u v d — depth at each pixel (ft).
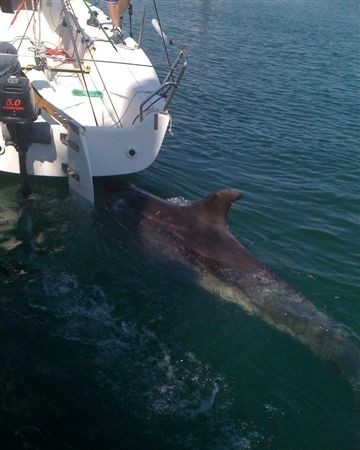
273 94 43.06
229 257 17.63
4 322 15.19
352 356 14.40
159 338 15.34
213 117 35.86
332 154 31.53
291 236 21.84
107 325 15.56
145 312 16.20
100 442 12.23
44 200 20.98
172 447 12.33
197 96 39.99
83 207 20.56
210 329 15.80
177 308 16.46
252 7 90.07
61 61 28.09
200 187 25.20
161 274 17.67
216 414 13.29
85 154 19.48
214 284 17.17
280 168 28.89
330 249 21.13
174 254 18.17
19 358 14.10
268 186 26.35
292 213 23.84
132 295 16.78
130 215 19.72
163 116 21.21
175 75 44.37
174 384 13.97
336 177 28.43
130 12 30.68
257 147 31.40
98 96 25.45
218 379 14.25
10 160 20.86
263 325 15.98
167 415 13.10
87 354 14.51
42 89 25.32
